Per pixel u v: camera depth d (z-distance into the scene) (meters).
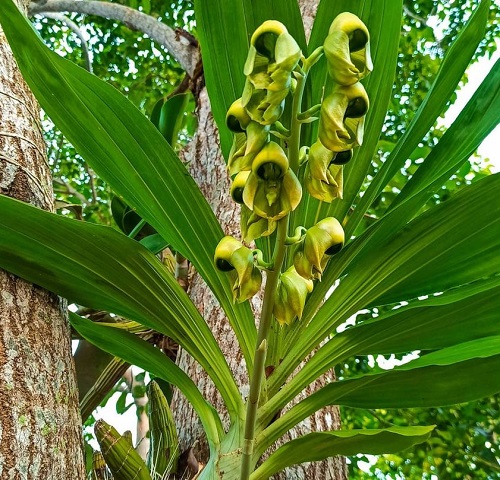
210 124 1.25
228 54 0.64
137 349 0.64
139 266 0.56
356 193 0.63
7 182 0.57
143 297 0.58
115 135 0.58
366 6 0.62
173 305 0.58
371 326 0.54
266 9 0.62
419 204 0.60
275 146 0.39
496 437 1.87
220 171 1.13
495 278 0.52
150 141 0.58
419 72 2.66
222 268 0.44
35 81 0.55
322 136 0.38
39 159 0.62
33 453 0.45
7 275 0.54
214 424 0.56
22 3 0.83
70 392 0.52
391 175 0.65
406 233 0.56
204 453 0.70
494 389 0.53
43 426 0.47
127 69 3.14
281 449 0.50
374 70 0.63
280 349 0.57
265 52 0.37
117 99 0.56
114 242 0.54
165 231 0.62
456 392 0.54
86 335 0.69
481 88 0.62
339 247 0.43
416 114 0.63
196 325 0.58
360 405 0.57
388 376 0.53
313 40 0.63
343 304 0.57
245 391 0.76
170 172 0.59
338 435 0.47
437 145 0.63
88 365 1.24
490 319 0.54
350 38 0.38
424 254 0.57
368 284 0.58
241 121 0.40
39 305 0.54
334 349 0.55
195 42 1.62
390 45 0.62
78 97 0.56
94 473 0.64
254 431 0.51
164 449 0.66
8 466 0.43
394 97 2.60
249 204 0.39
